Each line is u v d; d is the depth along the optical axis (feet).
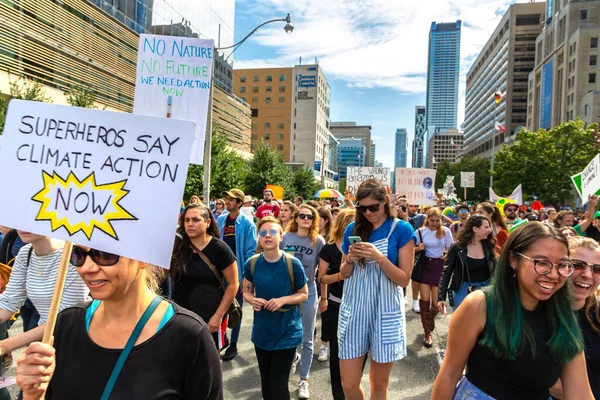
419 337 19.12
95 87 72.95
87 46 70.03
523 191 130.72
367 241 10.29
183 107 18.43
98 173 4.95
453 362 6.54
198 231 11.01
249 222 17.72
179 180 4.81
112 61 78.13
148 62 18.52
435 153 553.23
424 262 18.80
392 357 9.55
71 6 65.87
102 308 4.87
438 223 19.01
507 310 6.11
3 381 7.68
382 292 9.81
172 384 4.48
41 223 4.92
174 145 4.87
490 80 349.00
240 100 200.64
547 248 5.88
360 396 9.87
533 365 5.98
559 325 6.09
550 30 243.81
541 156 126.82
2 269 9.27
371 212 9.91
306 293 11.31
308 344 13.43
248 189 121.49
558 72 228.84
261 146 126.31
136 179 4.88
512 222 28.09
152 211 4.79
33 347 4.28
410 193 39.63
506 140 279.90
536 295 6.02
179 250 11.21
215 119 162.81
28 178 5.05
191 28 123.85
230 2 161.79
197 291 11.17
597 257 7.57
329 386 13.91
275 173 122.83
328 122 387.96
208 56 18.39
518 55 301.84
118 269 4.61
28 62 57.62
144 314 4.67
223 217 19.24
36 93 51.39
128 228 4.78
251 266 11.72
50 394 4.62
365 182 10.15
